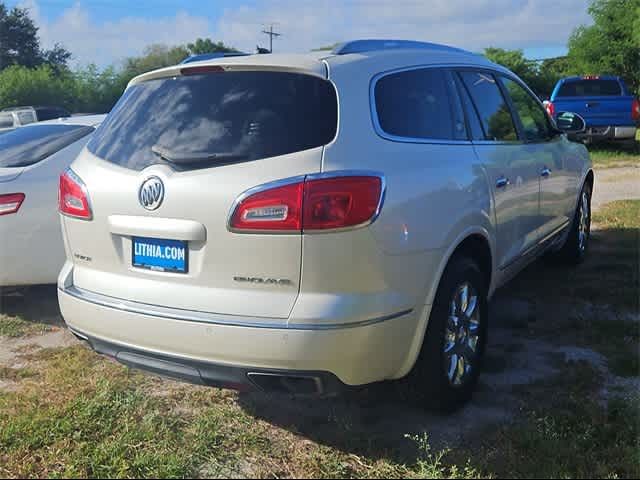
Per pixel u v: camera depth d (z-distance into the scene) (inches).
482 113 165.5
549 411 138.3
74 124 229.1
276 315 112.8
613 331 181.5
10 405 146.1
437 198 130.3
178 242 120.7
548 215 201.8
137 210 125.0
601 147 661.3
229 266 116.2
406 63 143.1
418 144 134.5
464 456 123.0
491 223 153.6
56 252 204.5
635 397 143.3
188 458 124.7
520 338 180.2
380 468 120.9
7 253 198.7
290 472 121.0
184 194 119.0
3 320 204.8
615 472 117.3
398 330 120.6
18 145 215.9
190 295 119.6
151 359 124.2
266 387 116.3
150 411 141.8
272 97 123.1
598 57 1176.8
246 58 132.6
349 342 113.1
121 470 120.2
